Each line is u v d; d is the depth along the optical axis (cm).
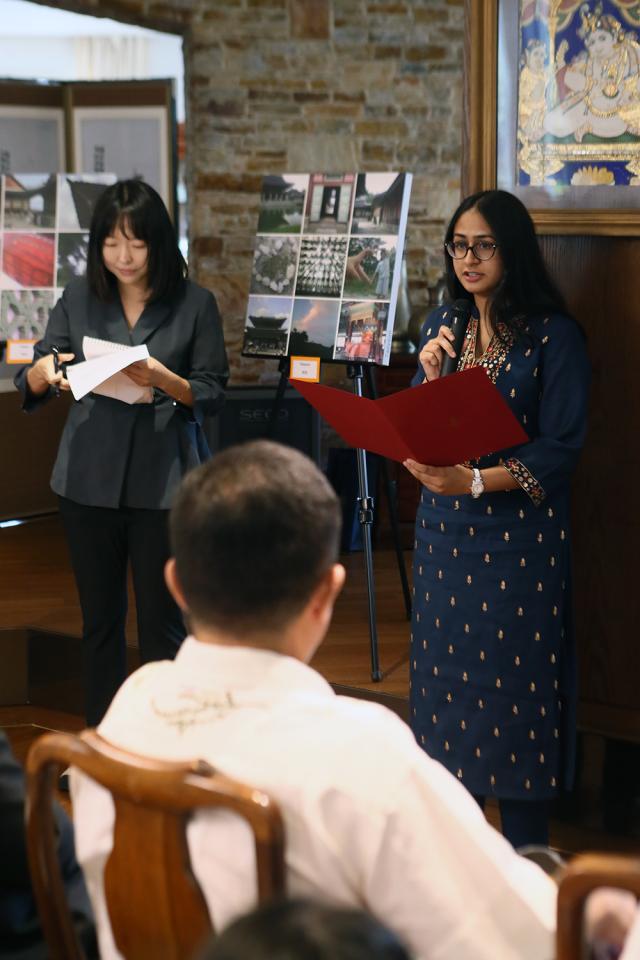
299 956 60
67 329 333
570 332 255
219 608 118
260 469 120
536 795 264
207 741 114
